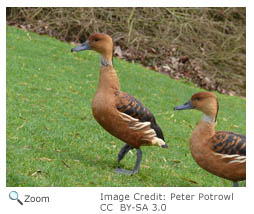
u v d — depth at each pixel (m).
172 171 6.88
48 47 13.65
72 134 7.43
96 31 15.98
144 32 17.27
